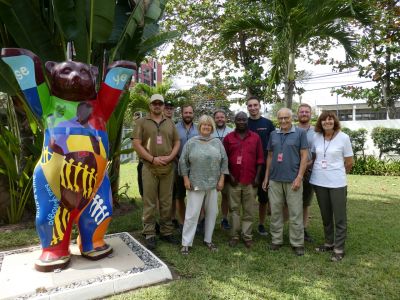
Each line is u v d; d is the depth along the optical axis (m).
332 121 3.69
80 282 2.88
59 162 2.98
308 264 3.49
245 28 6.66
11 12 4.05
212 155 3.77
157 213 5.32
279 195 3.90
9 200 4.93
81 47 4.20
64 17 3.95
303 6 5.71
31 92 2.97
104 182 3.37
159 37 5.75
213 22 10.67
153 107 3.95
